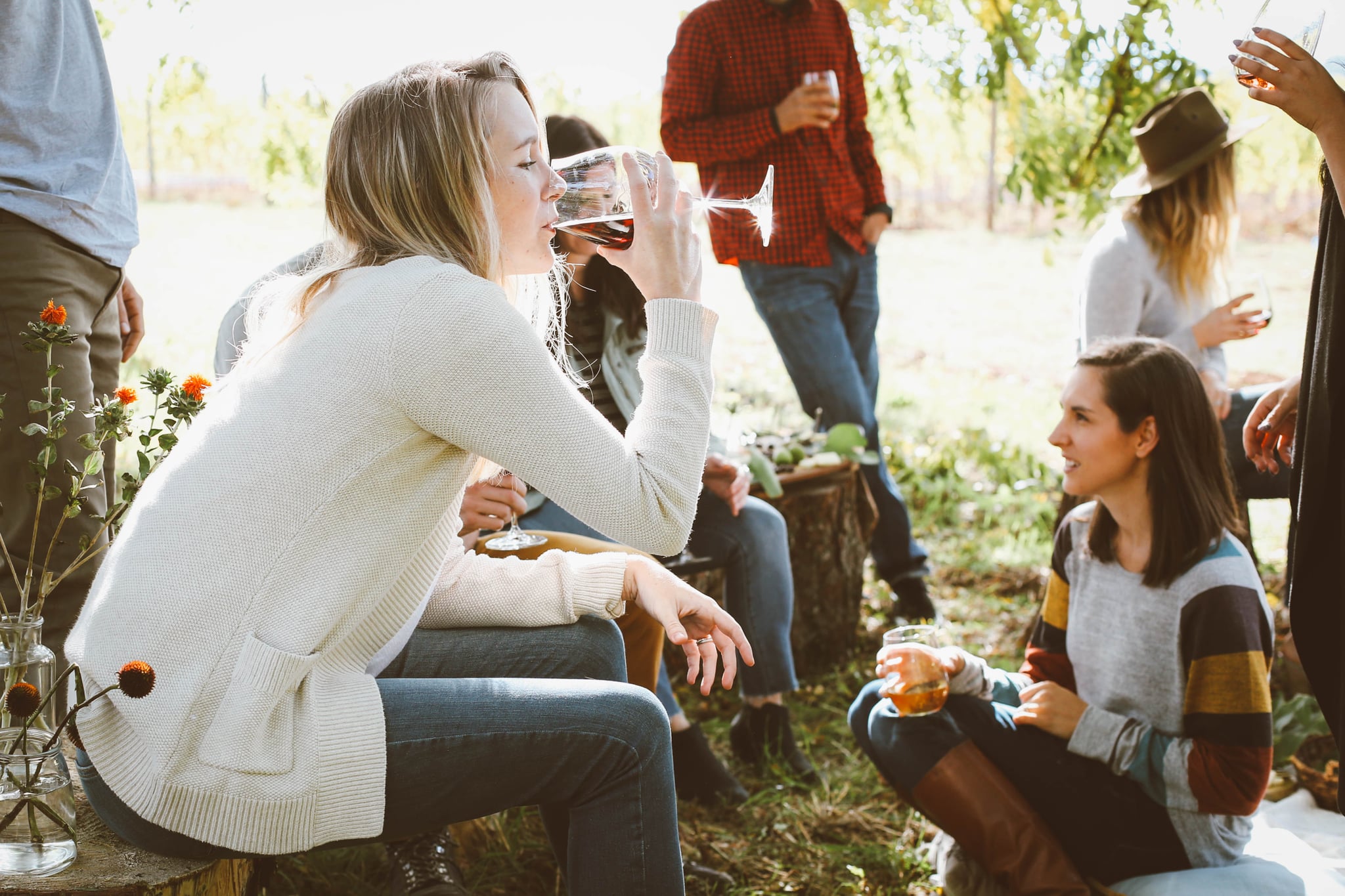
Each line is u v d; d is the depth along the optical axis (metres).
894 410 6.82
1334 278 1.75
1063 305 11.05
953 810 2.18
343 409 1.46
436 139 1.57
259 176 6.15
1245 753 2.03
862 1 5.11
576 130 2.72
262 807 1.43
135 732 1.44
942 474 5.32
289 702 1.45
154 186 13.39
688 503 1.61
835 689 3.52
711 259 10.81
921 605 3.96
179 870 1.52
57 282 2.26
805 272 3.95
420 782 1.52
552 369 1.53
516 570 1.91
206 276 9.02
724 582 3.00
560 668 1.83
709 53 3.89
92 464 1.86
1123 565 2.23
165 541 1.47
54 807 1.53
